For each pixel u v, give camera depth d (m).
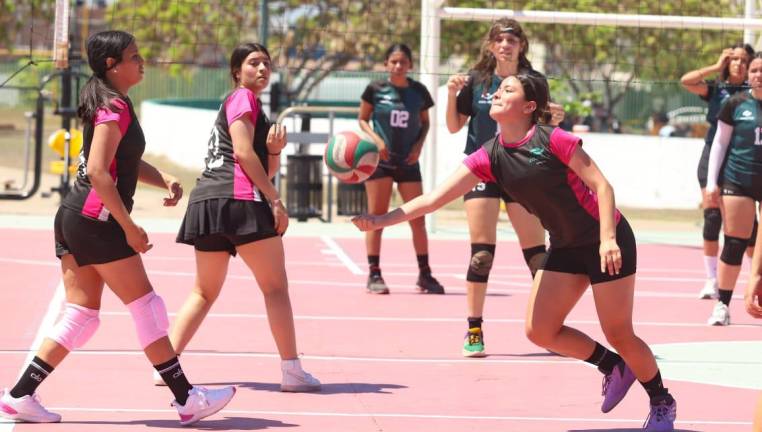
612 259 8.48
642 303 17.00
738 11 35.69
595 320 15.30
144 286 8.96
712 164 14.83
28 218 25.33
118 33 8.91
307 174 26.67
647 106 53.69
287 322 10.42
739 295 18.09
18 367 11.20
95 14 44.12
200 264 10.54
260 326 13.98
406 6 39.09
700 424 9.70
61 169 28.59
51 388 10.36
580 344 9.35
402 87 16.69
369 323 14.48
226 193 10.10
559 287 9.11
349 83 58.41
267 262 10.29
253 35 43.12
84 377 10.85
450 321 14.80
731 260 14.90
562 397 10.65
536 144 8.86
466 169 9.17
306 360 12.08
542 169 8.84
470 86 12.84
